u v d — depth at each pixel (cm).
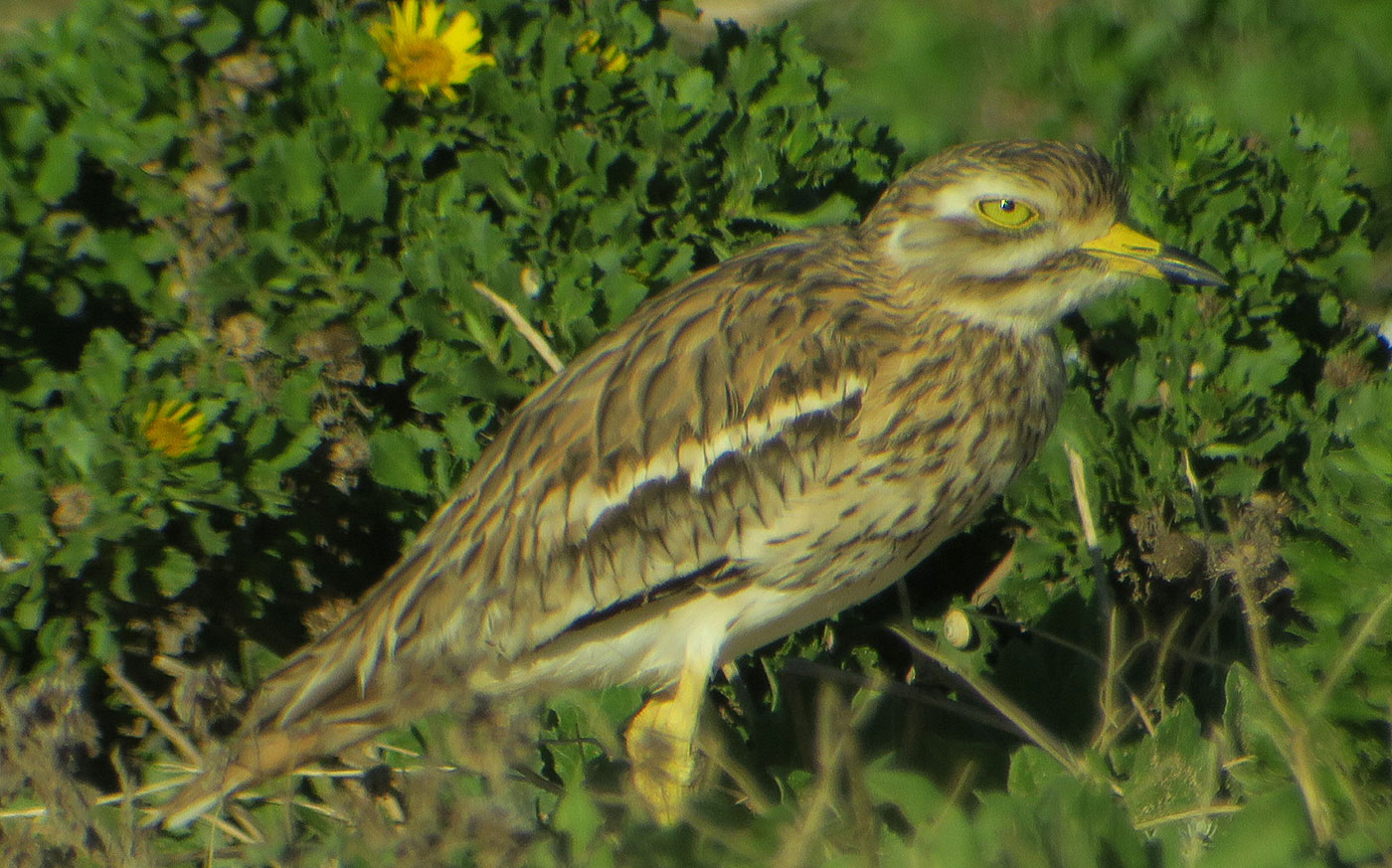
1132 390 1055
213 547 969
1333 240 1109
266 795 950
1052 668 1042
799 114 1141
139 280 1029
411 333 1055
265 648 1025
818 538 920
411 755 981
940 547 1134
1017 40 1473
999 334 943
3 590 943
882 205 959
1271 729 855
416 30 1068
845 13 1552
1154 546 1014
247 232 1026
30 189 1013
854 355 922
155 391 969
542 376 1027
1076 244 933
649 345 939
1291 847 755
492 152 1070
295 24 1059
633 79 1106
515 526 921
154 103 1030
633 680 958
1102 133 1384
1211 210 1098
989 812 771
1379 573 884
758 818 813
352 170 1017
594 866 770
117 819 904
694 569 920
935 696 1038
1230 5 1458
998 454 945
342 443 1012
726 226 1082
